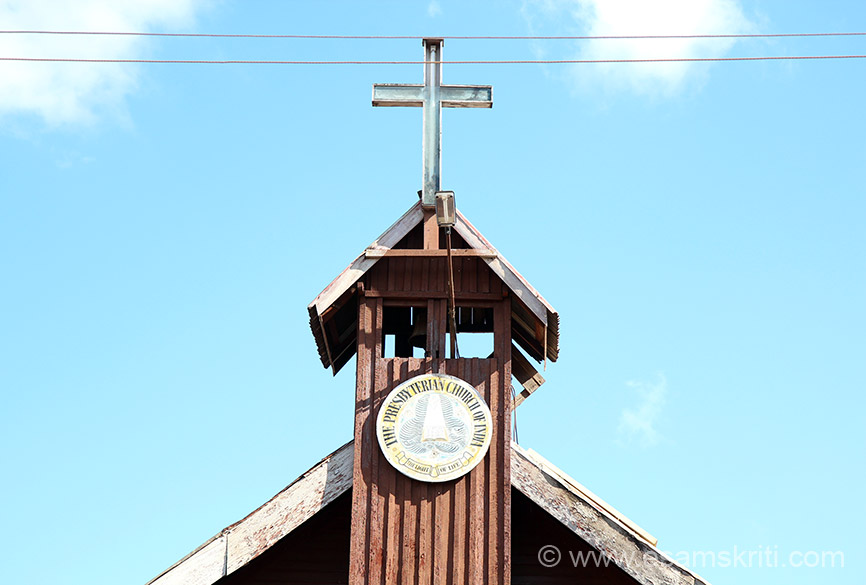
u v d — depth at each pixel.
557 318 23.70
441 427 23.36
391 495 23.00
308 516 23.12
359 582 22.48
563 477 24.45
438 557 22.58
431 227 24.47
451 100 24.97
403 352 26.47
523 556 24.08
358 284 24.20
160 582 22.84
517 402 25.53
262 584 24.05
